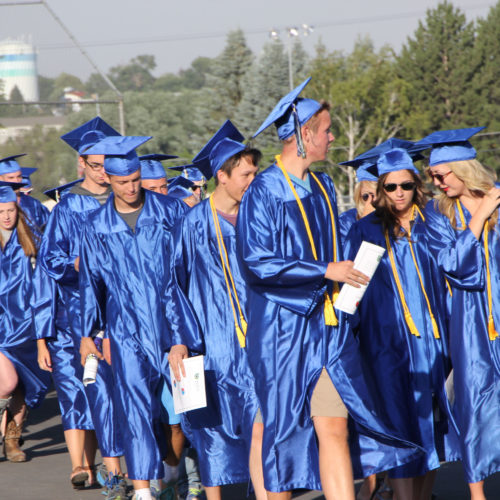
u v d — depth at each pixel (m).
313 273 8.37
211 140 10.32
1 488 13.31
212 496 10.30
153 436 10.96
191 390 9.77
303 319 8.62
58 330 13.45
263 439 8.73
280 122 8.77
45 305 13.32
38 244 15.85
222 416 10.16
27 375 15.50
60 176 30.30
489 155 151.50
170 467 11.63
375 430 8.57
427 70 157.12
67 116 31.00
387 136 118.62
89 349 11.38
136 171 11.09
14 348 15.36
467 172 10.02
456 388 10.27
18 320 15.53
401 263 10.58
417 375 10.44
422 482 10.62
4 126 30.33
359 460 9.12
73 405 13.21
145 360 11.08
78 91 31.61
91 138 14.17
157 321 11.13
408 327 10.48
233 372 10.03
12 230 15.85
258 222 8.57
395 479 10.27
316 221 8.73
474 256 9.98
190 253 10.20
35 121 30.61
